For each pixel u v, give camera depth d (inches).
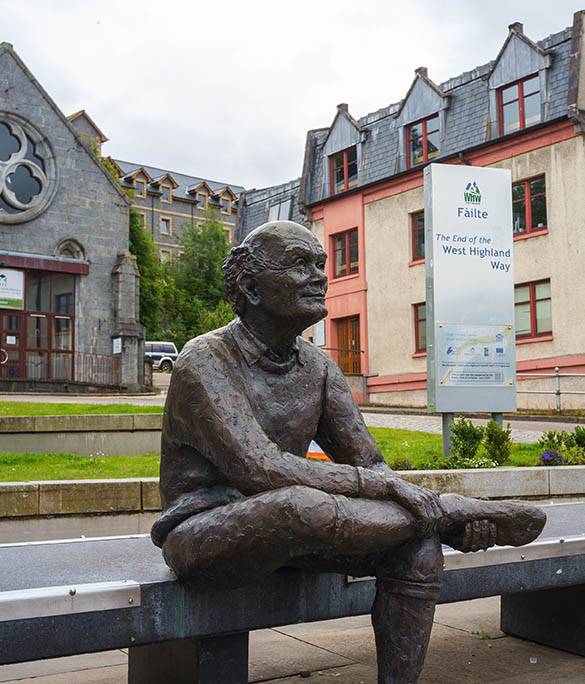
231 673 125.6
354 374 1168.2
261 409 122.0
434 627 199.5
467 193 449.1
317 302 121.5
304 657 175.3
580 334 933.2
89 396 993.5
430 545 116.7
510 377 441.7
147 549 152.8
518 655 173.8
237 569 109.6
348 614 131.3
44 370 1277.1
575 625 173.3
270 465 111.7
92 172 1355.8
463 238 445.4
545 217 991.6
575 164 952.9
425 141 1144.8
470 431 411.8
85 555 144.7
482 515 120.8
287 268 119.8
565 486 356.5
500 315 445.1
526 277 994.1
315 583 127.9
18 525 280.1
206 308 2432.3
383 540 109.1
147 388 1327.5
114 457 440.5
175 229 3142.2
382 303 1178.6
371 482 113.7
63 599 107.6
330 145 1294.3
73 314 1318.9
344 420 130.3
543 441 454.0
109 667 172.1
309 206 1306.6
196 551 110.9
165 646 132.1
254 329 124.6
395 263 1163.3
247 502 107.8
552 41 1012.5
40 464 403.9
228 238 3243.1
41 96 1320.1
